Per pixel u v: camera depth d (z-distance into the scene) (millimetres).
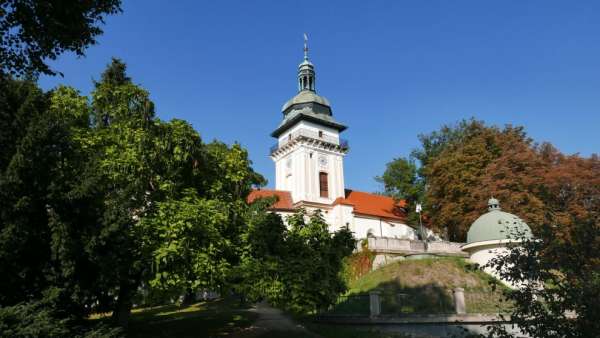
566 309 7262
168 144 18328
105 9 13688
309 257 15852
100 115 20188
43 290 12094
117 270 13648
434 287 23844
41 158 12477
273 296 14820
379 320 20062
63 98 19891
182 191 18609
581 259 7391
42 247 12609
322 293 14758
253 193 54469
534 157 41812
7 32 12672
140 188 17219
